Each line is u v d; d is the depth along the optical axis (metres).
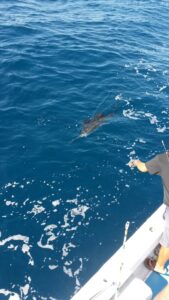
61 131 15.36
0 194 12.48
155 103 17.66
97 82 18.94
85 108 16.84
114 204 12.55
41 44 22.09
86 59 20.98
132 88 18.73
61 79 18.84
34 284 10.17
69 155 14.23
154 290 8.16
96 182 13.27
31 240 11.20
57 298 9.94
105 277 7.32
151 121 16.42
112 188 13.11
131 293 7.21
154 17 29.48
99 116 16.16
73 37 23.48
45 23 25.19
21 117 15.93
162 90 18.88
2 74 18.80
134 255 7.70
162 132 15.87
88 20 26.64
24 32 23.50
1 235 11.27
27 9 27.61
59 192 12.75
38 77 18.78
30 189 12.75
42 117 16.03
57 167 13.69
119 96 17.91
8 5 27.97
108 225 11.85
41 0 30.00
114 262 7.59
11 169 13.44
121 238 11.49
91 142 14.92
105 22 26.70
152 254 8.53
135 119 16.42
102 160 14.16
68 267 10.61
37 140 14.80
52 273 10.44
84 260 10.80
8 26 24.09
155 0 34.12
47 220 11.79
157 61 21.83
